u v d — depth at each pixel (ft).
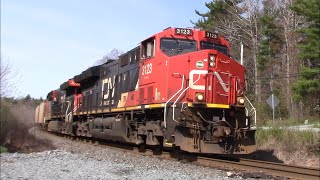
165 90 44.06
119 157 47.62
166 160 44.37
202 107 41.96
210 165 40.86
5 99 59.47
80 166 37.96
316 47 108.58
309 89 110.83
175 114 41.73
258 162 41.22
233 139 42.42
